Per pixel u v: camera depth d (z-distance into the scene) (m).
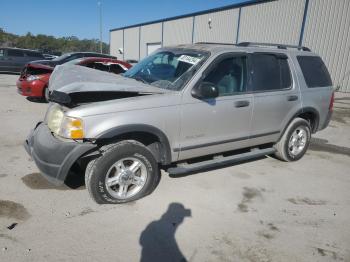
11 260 2.67
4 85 13.53
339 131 8.33
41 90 9.20
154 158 3.78
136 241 3.05
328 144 7.00
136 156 3.63
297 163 5.51
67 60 11.86
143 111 3.54
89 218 3.37
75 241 2.98
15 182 4.05
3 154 4.98
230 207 3.81
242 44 4.83
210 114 4.05
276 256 2.97
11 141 5.65
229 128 4.33
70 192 3.89
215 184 4.40
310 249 3.11
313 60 5.53
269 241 3.19
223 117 4.19
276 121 4.93
